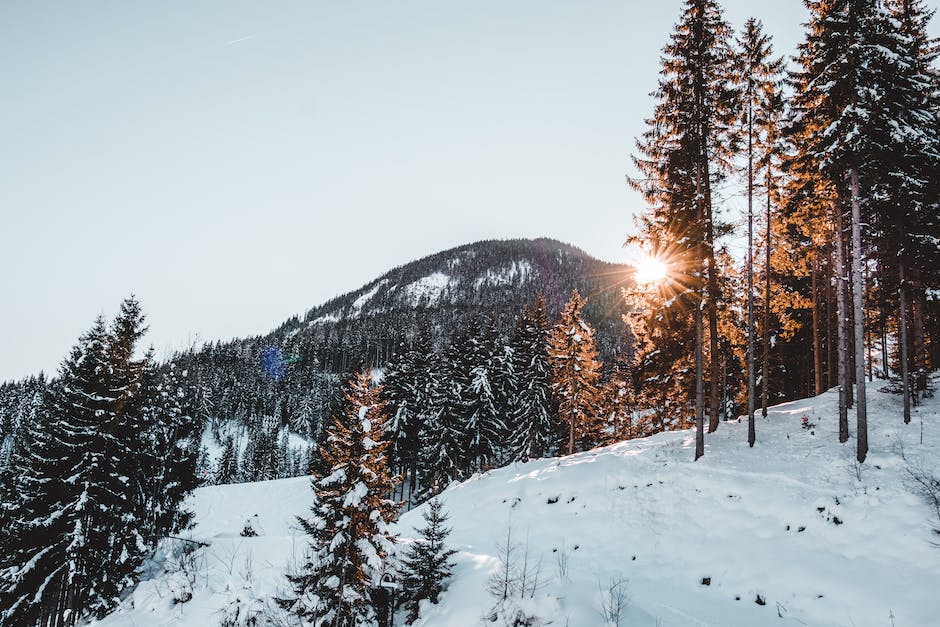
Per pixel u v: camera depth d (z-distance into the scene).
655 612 11.85
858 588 10.91
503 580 13.80
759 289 24.03
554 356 35.19
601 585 13.31
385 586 15.43
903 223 18.56
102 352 22.53
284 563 20.09
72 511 20.23
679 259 18.86
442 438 39.78
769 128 18.75
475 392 40.69
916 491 12.77
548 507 19.03
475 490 23.55
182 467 28.95
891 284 20.62
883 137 15.66
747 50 19.06
